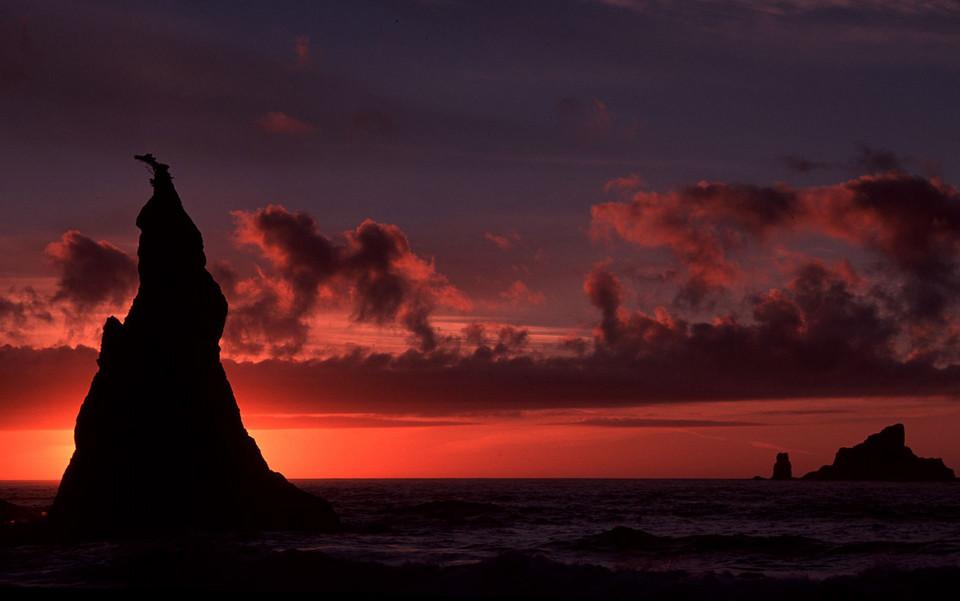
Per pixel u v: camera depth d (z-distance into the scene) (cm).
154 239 4581
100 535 4228
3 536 4222
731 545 4847
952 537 5650
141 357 4438
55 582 3212
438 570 3138
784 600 2834
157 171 4706
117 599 2848
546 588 2944
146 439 4359
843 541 5156
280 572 3167
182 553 3538
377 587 3000
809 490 17850
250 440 4688
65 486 4381
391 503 10012
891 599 2847
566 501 11375
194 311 4538
